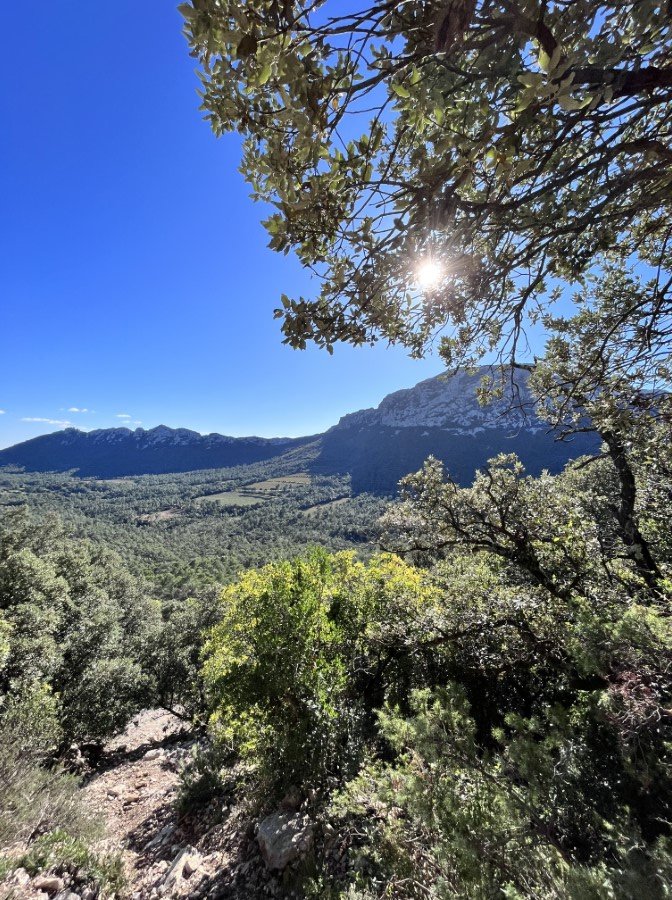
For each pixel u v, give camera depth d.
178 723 26.53
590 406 3.50
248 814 7.52
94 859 6.21
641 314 2.78
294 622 7.44
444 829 3.19
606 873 2.45
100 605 29.39
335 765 7.14
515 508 7.66
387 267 1.95
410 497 8.72
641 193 2.07
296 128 1.60
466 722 3.76
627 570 6.48
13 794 6.68
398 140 1.78
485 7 1.14
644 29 1.13
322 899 4.83
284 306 2.14
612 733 3.47
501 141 1.38
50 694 18.59
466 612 7.76
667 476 5.99
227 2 1.16
